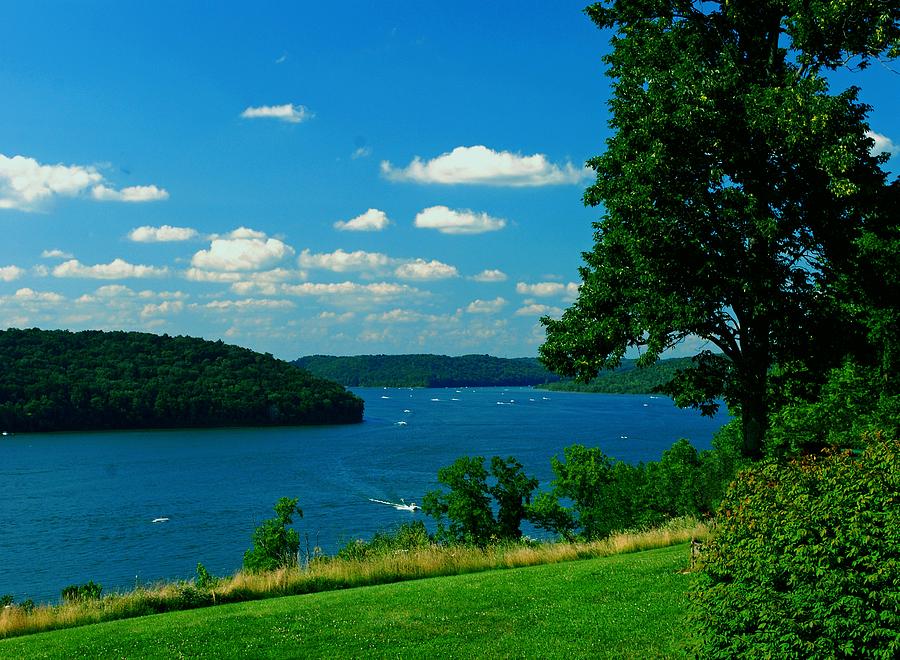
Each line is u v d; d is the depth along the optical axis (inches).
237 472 5221.5
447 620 548.7
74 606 672.4
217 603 701.3
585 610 546.9
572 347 880.3
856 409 710.5
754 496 366.9
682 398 861.8
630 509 1604.3
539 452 5807.1
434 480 4751.5
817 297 794.8
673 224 762.8
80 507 4143.7
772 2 774.5
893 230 777.6
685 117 738.8
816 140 704.4
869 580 302.0
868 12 722.2
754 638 327.6
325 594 698.2
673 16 850.1
